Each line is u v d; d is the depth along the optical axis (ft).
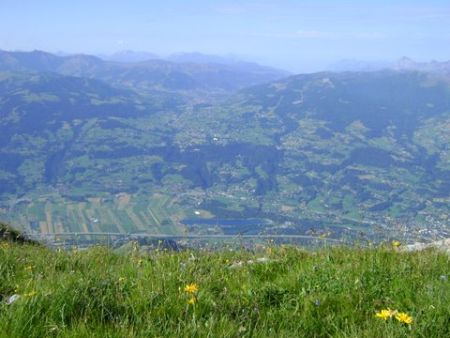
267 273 25.71
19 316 15.70
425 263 24.25
